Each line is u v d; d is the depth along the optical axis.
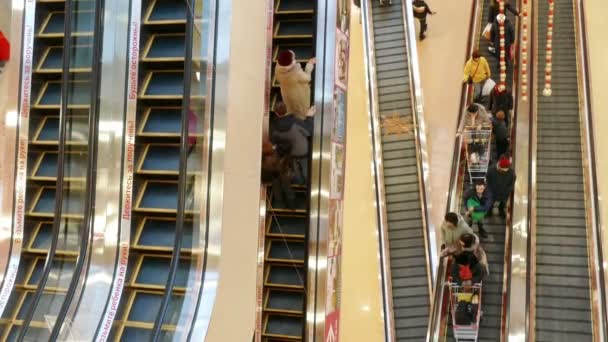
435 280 10.22
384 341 10.19
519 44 13.23
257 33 6.95
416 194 11.74
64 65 6.75
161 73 7.03
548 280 9.93
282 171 7.78
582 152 11.51
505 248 10.24
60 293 6.14
